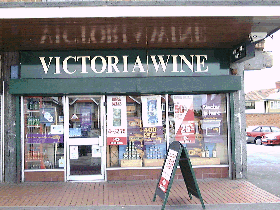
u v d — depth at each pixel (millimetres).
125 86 7484
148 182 7492
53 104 7777
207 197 6227
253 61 8250
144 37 6766
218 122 7980
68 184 7359
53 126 7762
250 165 9938
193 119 7961
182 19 5746
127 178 7676
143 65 7664
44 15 5531
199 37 6828
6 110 7582
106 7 5547
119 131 7812
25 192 6664
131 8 5539
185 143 7914
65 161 7664
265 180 7629
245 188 6871
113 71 7621
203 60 7742
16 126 7523
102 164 7707
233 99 7836
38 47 7336
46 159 7715
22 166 7578
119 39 6867
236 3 5531
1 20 5625
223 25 6094
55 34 6438
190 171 5590
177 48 7715
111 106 7836
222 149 7953
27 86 7379
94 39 6824
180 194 6445
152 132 7871
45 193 6586
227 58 7785
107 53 7633
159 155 7828
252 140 19906
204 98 7980
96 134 7777
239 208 5570
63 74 7562
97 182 7547
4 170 7555
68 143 7727
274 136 18344
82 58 7598
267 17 5660
